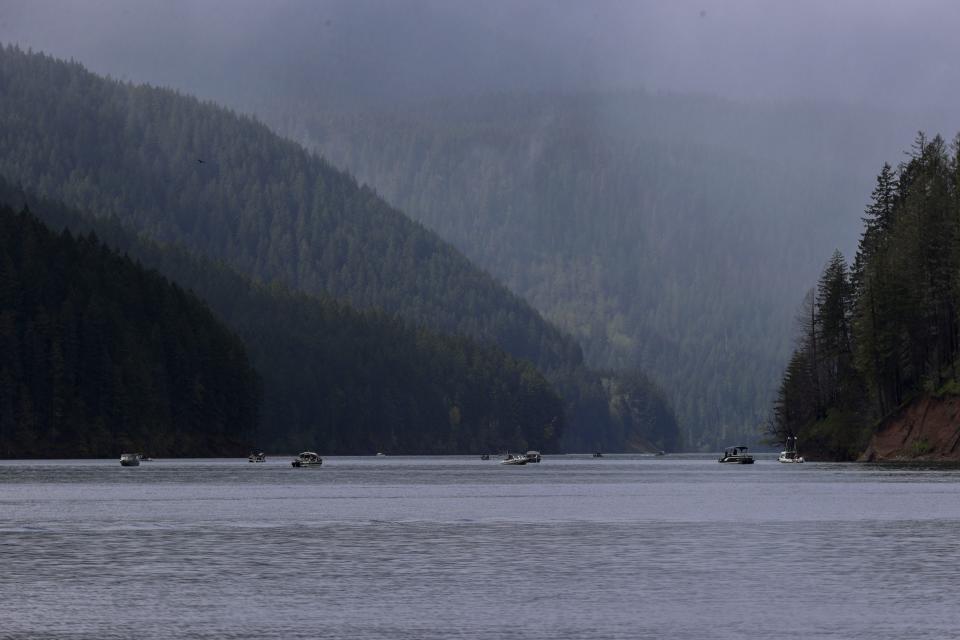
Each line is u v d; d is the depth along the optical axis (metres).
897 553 109.25
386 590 90.38
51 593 89.38
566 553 111.00
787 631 75.00
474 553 111.31
